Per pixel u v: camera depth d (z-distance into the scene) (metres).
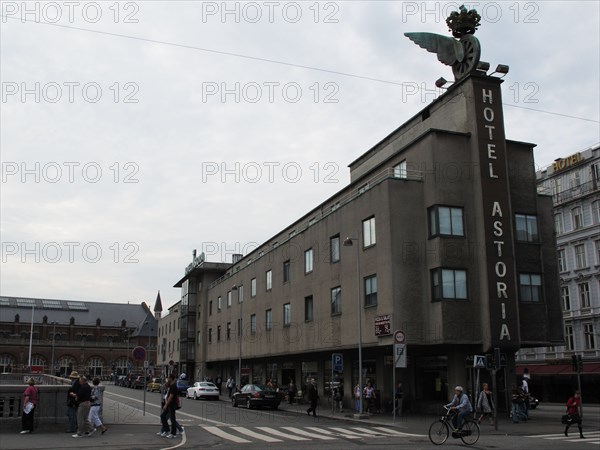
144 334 126.31
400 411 28.28
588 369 44.97
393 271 27.72
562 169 52.22
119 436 18.59
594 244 48.25
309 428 22.77
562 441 17.75
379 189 29.45
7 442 16.59
